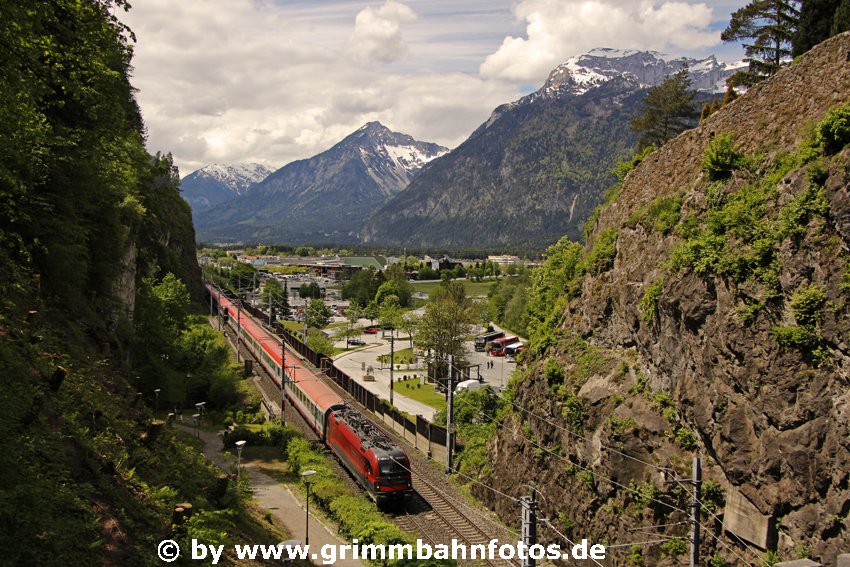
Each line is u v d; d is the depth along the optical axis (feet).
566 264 134.92
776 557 68.44
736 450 75.05
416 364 313.53
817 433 65.51
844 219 65.92
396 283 513.04
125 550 57.67
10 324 83.25
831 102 78.59
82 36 69.15
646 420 91.09
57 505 55.36
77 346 99.76
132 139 184.75
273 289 512.22
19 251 100.78
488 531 108.88
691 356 85.05
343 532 105.60
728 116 97.09
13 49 59.88
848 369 63.82
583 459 100.42
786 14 136.98
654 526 83.56
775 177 78.64
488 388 173.88
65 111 108.99
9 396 64.13
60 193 112.57
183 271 344.90
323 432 152.87
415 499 124.16
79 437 69.72
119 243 146.72
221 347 232.32
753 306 74.59
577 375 108.99
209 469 98.48
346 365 309.22
